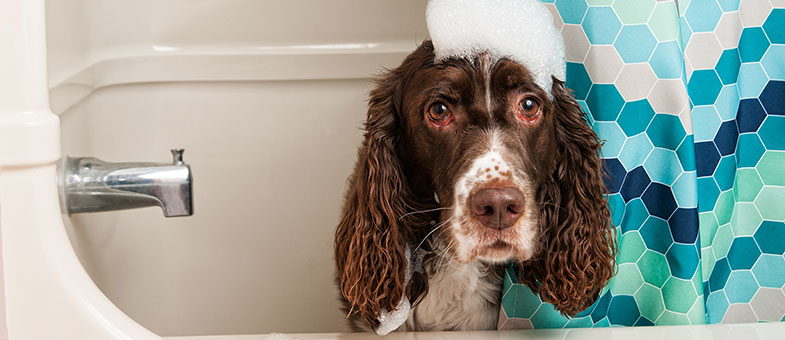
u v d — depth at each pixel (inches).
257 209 103.9
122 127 99.8
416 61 69.9
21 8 40.2
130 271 94.2
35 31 40.9
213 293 100.5
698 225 67.7
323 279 102.5
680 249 67.8
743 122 74.3
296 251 103.4
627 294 72.4
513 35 65.1
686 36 69.9
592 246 69.0
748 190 76.0
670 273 69.2
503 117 64.3
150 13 104.5
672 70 64.7
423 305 75.6
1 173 41.3
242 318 100.7
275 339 52.3
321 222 104.3
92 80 89.7
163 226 99.5
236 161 104.5
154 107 103.3
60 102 62.0
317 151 105.7
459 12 65.3
